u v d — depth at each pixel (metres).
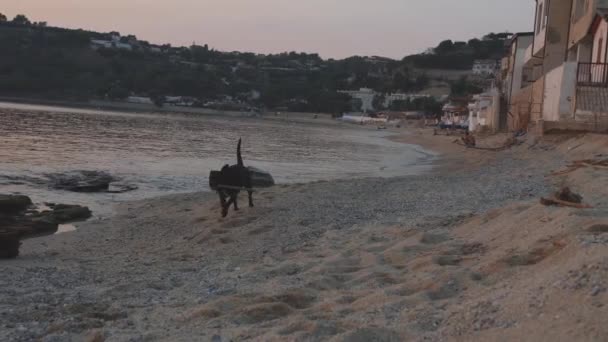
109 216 17.16
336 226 12.37
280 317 6.16
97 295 7.86
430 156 46.59
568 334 3.98
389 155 48.50
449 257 7.80
